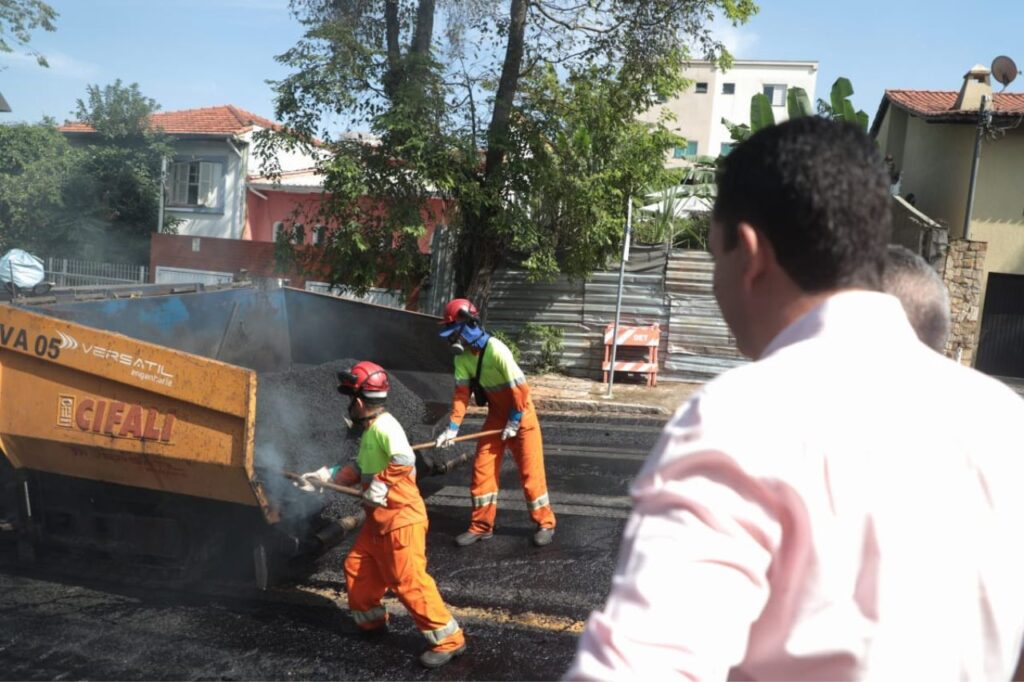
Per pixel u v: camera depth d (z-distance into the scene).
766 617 0.89
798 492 0.85
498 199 11.70
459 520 6.34
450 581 5.20
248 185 23.59
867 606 0.85
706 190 14.47
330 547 5.60
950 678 0.87
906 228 13.59
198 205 23.77
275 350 7.96
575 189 11.77
